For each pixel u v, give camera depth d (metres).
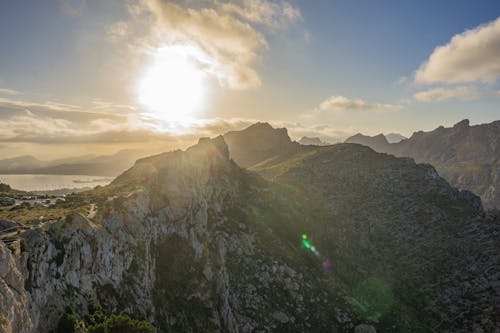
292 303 96.31
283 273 103.94
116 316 52.81
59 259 52.09
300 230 134.12
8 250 42.38
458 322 106.62
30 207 82.50
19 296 40.50
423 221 155.50
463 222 153.88
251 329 84.75
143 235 74.44
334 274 118.50
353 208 166.75
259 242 112.62
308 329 91.12
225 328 77.50
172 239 85.44
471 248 135.88
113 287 59.72
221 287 83.56
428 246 141.25
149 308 63.84
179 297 73.69
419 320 109.44
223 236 106.31
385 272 130.75
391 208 166.25
